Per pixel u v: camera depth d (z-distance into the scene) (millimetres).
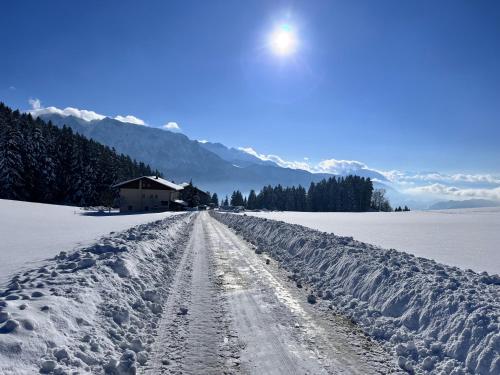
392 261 10406
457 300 6914
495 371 5148
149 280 9859
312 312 8094
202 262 13719
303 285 10531
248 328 6980
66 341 5336
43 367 4582
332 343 6426
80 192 82438
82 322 6043
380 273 9477
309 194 141250
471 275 9062
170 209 81062
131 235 16047
